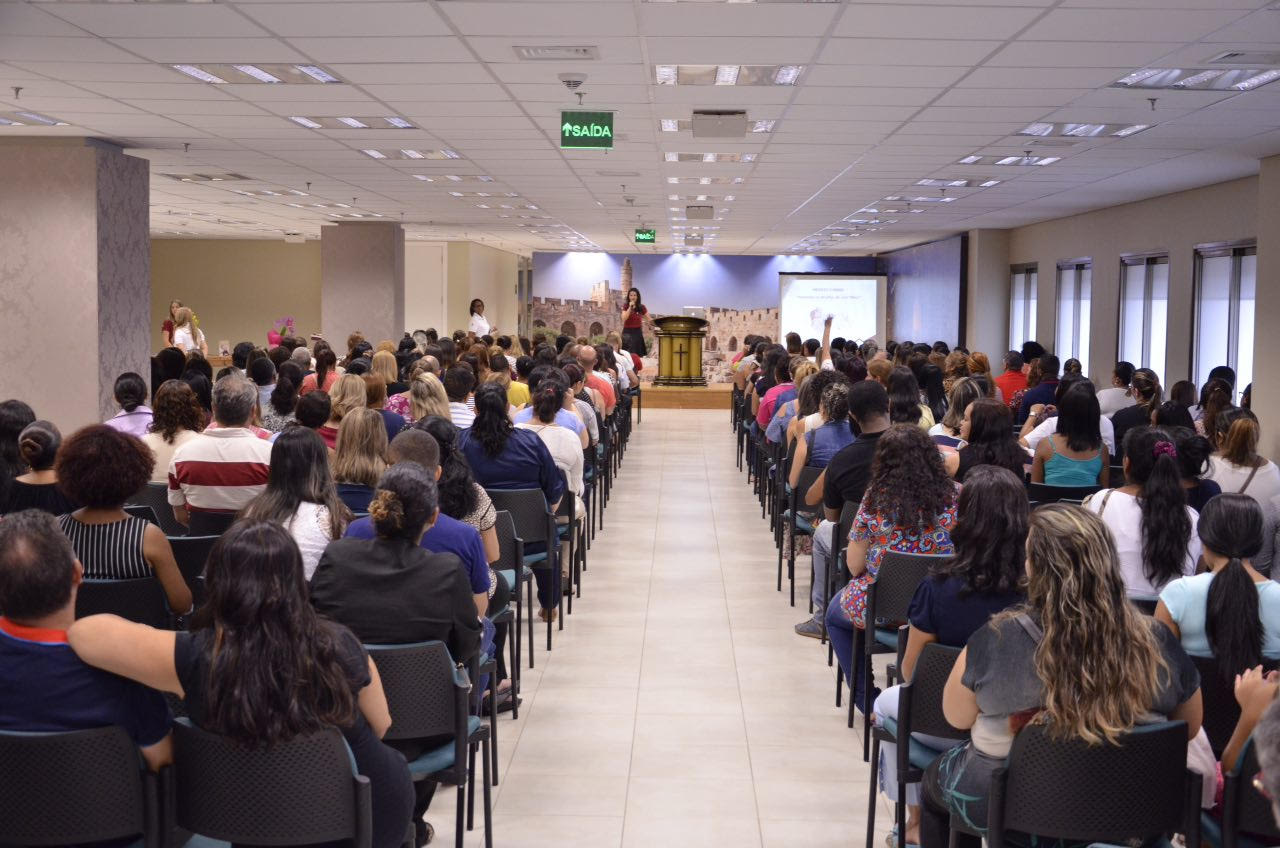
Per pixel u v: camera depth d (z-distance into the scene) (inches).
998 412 225.1
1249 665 129.2
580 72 319.3
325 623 102.3
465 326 1209.4
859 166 520.1
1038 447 247.0
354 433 189.6
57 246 460.1
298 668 97.0
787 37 274.4
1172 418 279.1
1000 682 107.3
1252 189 530.9
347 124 421.1
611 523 411.5
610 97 356.5
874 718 154.5
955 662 124.0
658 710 215.5
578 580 301.1
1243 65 297.6
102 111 396.8
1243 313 560.1
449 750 136.5
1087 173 530.9
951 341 971.3
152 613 155.4
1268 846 109.5
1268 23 253.6
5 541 97.3
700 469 550.9
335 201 738.2
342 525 157.9
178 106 385.7
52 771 97.4
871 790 154.0
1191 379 596.7
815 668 242.7
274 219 897.5
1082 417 237.5
